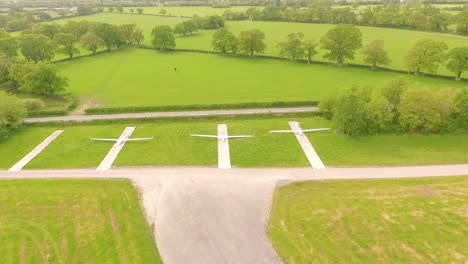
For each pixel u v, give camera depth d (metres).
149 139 67.12
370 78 95.75
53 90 88.81
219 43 127.94
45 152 63.66
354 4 197.25
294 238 41.38
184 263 38.88
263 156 59.59
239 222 44.44
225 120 74.44
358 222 43.19
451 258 37.66
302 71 105.75
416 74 95.81
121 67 118.75
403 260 37.72
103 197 49.72
